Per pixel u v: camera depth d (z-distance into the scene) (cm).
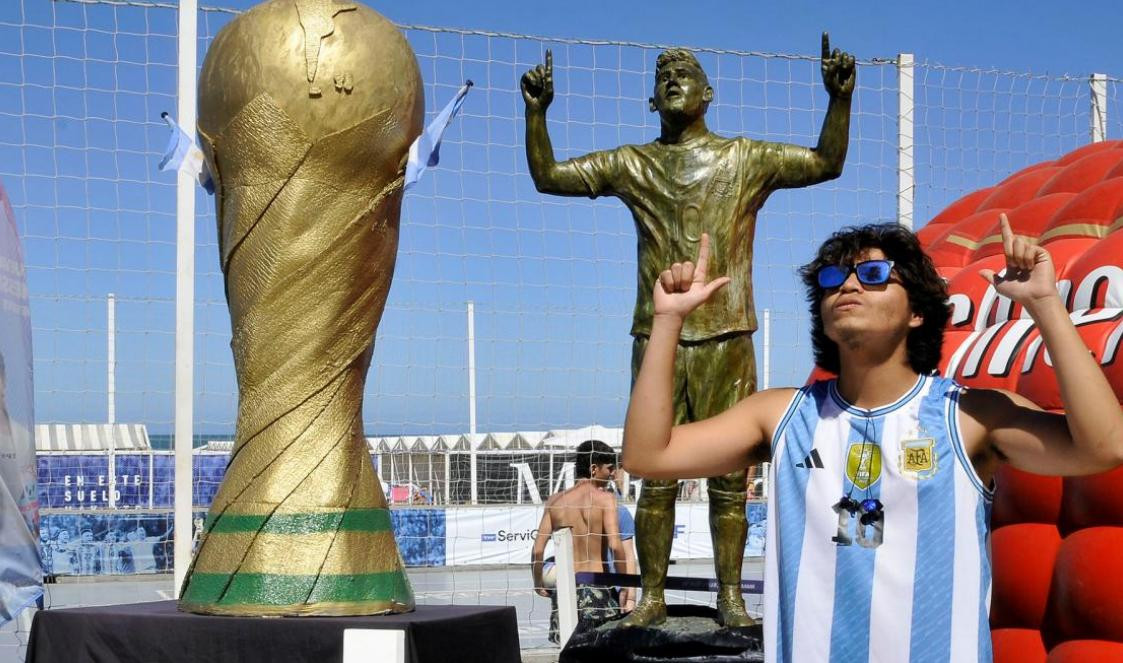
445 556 948
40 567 483
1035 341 552
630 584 586
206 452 766
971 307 630
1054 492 520
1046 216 662
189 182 555
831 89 507
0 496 467
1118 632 474
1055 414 254
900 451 255
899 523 253
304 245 397
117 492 834
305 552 384
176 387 550
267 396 398
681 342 518
